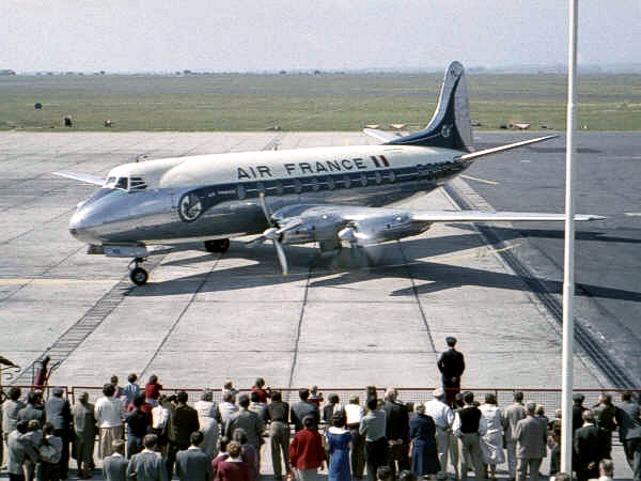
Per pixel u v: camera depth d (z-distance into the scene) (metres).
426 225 34.66
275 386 23.20
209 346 26.59
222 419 17.36
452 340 21.64
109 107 157.88
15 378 23.89
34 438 15.88
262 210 35.78
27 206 52.06
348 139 91.38
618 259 38.31
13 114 136.50
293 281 34.47
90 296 32.38
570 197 17.08
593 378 24.02
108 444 17.59
